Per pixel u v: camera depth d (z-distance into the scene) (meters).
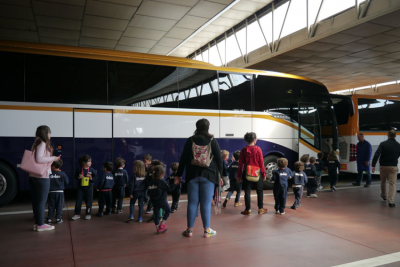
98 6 15.05
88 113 7.41
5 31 17.97
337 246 4.39
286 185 6.31
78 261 3.77
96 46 21.14
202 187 4.66
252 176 6.07
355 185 10.52
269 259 3.88
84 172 5.79
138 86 7.91
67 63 7.33
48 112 7.07
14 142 6.81
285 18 17.30
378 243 4.53
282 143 9.58
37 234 4.86
